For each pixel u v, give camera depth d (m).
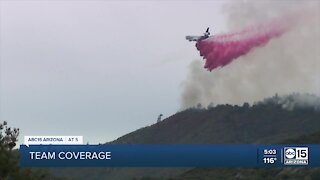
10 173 122.25
